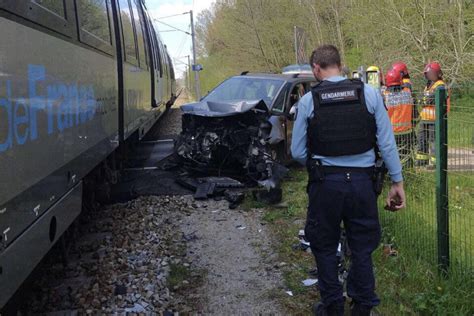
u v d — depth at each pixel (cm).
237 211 709
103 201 739
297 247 560
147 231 624
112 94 670
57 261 521
